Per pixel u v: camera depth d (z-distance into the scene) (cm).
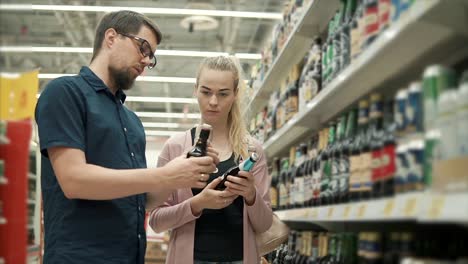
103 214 209
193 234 236
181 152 249
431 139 120
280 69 398
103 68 227
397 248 144
